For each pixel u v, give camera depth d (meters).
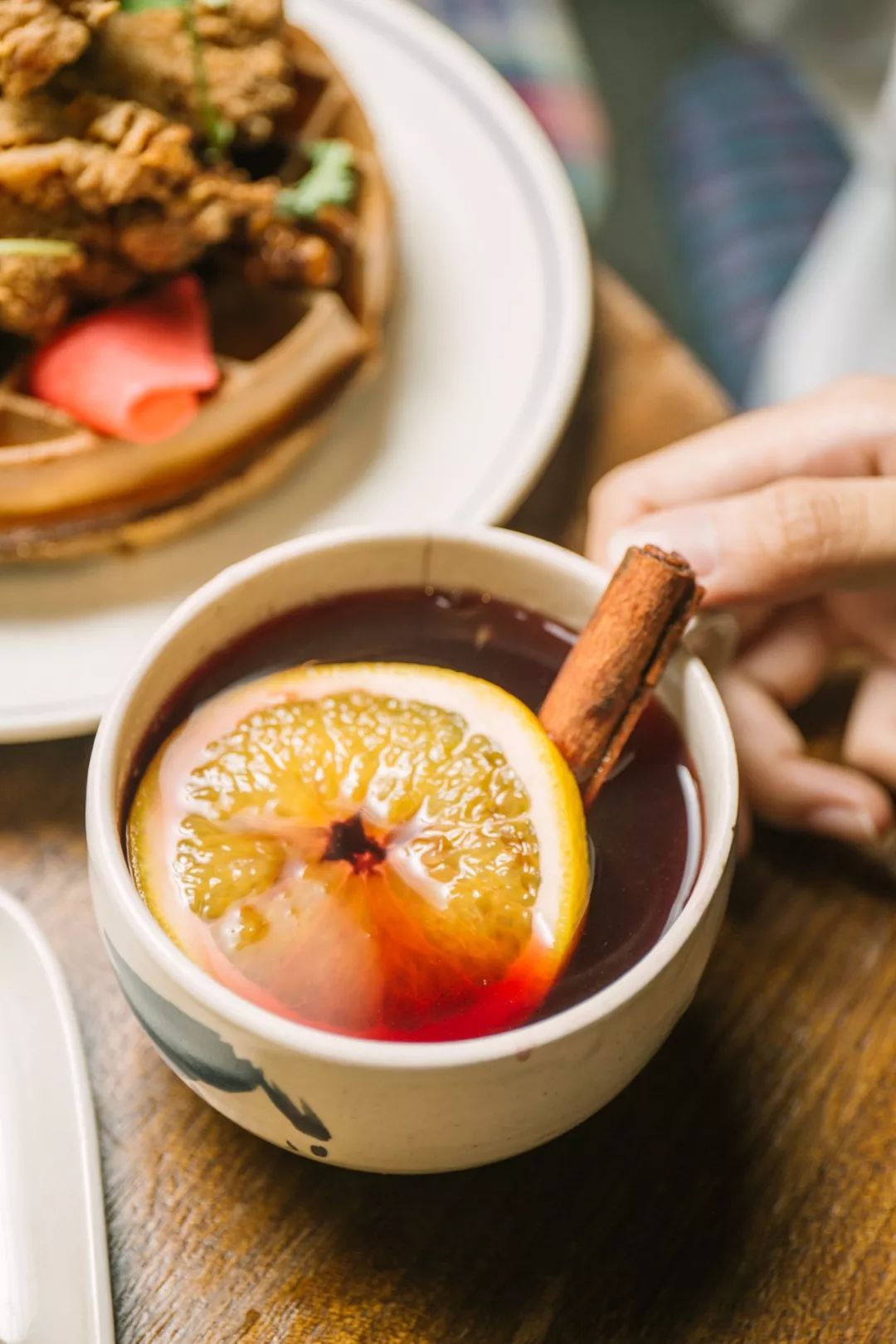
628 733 0.35
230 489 0.45
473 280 0.50
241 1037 0.31
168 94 0.45
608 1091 0.33
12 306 0.43
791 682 0.43
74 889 0.40
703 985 0.40
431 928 0.33
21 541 0.44
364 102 0.52
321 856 0.34
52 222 0.43
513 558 0.36
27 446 0.44
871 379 0.42
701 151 0.86
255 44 0.47
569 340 0.47
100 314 0.45
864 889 0.42
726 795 0.33
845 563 0.38
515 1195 0.37
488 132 0.51
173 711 0.35
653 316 0.50
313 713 0.35
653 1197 0.37
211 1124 0.37
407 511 0.46
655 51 1.08
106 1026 0.39
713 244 0.84
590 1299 0.36
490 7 0.87
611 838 0.35
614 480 0.42
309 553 0.35
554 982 0.33
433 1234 0.37
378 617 0.37
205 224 0.44
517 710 0.35
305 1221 0.37
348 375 0.47
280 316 0.47
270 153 0.48
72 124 0.44
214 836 0.34
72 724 0.41
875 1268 0.37
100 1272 0.34
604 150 0.88
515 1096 0.32
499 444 0.47
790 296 0.79
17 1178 0.36
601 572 0.36
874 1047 0.39
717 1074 0.39
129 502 0.45
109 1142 0.37
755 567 0.38
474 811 0.34
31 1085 0.36
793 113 0.86
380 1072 0.31
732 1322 0.36
